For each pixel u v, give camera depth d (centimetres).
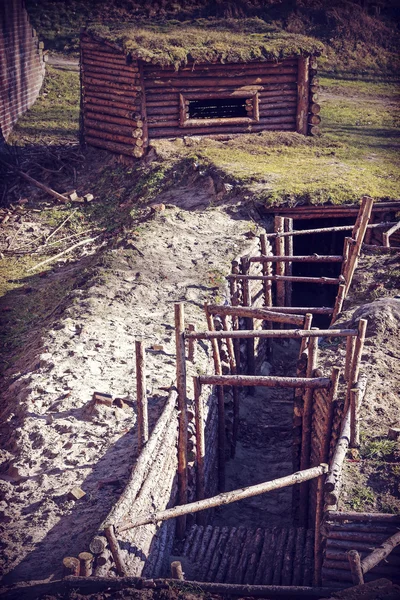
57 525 853
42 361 1203
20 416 1068
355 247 1463
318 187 1955
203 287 1493
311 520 1117
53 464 958
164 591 730
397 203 1888
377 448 957
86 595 728
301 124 2550
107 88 2484
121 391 1109
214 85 2438
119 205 2272
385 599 701
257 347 1698
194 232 1794
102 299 1438
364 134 2941
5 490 920
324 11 4197
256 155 2327
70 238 2178
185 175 2211
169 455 957
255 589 760
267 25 2792
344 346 1261
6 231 2228
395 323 1312
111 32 2502
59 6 4144
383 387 1112
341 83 3819
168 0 4153
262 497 1264
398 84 3853
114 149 2517
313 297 2227
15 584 757
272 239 1866
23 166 2623
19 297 1811
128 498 809
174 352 1234
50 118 3133
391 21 4350
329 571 786
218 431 1245
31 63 3278
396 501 870
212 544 972
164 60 2325
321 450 1035
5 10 2880
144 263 1603
